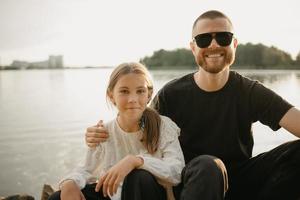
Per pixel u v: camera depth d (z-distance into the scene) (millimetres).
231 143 3250
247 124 3260
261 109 3227
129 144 2961
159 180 2615
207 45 3256
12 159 13969
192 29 3441
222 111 3262
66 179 2777
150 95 2982
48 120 24797
